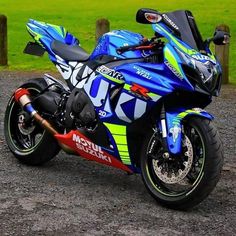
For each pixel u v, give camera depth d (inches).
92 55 237.3
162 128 209.0
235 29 667.4
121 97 218.4
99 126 226.4
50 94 251.1
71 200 216.5
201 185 201.6
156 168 213.5
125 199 220.2
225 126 344.2
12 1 975.0
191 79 203.2
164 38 220.2
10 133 265.0
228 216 207.6
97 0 948.6
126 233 188.7
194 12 778.2
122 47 223.1
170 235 188.9
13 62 561.0
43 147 250.5
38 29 267.4
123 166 224.4
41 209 206.5
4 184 231.5
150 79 210.5
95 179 242.2
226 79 470.0
